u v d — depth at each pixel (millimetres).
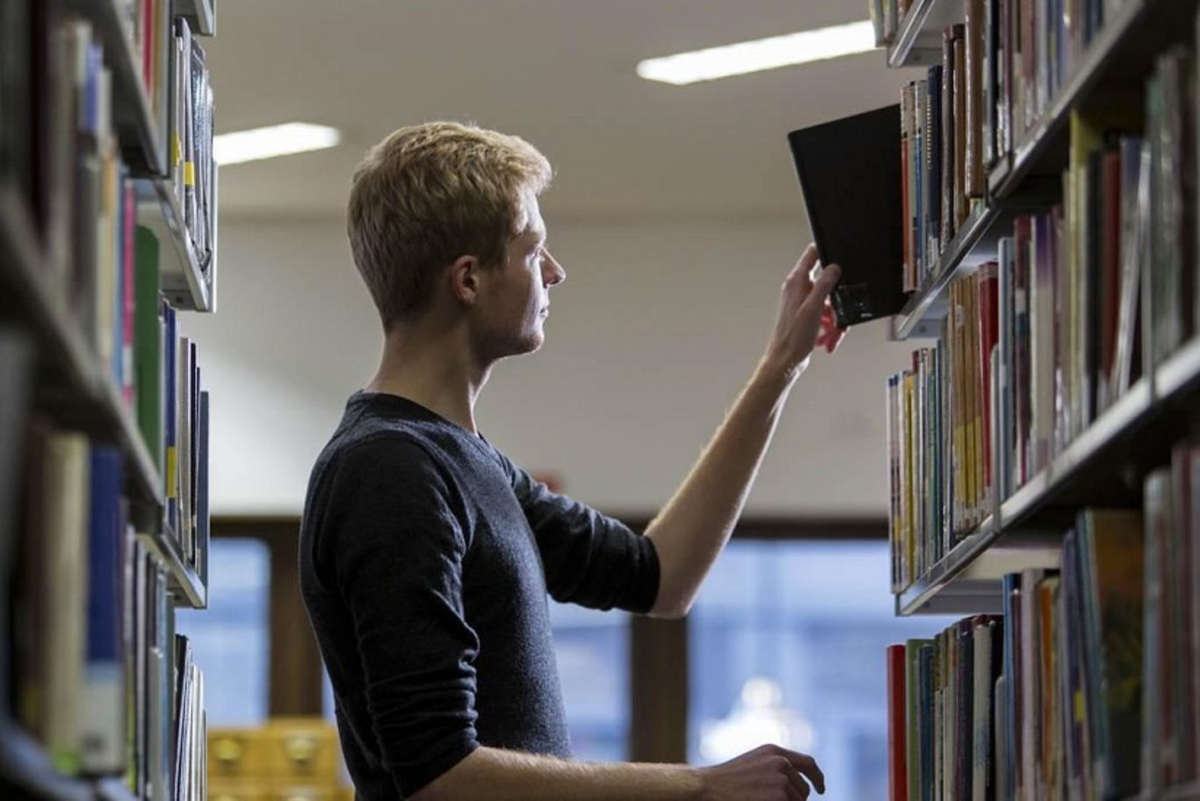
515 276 3178
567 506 3498
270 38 6273
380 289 3182
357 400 3088
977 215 2898
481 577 2963
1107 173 2182
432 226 3119
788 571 8078
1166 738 1871
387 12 6066
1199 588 1762
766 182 7699
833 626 8047
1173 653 1860
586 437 8008
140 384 2521
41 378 1770
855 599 8062
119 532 2027
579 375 8055
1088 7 2252
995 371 2807
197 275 3146
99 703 1857
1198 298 1771
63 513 1730
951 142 3168
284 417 8000
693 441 8008
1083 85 2240
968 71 2979
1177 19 2002
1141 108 2301
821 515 7988
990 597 3572
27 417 1686
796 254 8125
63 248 1760
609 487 7977
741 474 3576
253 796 6703
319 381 8023
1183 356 1776
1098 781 2174
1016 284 2668
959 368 3088
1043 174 2705
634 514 7996
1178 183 1805
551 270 3342
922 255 3352
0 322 1549
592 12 6066
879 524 8062
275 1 5965
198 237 3180
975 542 2938
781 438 7992
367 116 6988
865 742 7992
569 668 8039
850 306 3512
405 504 2852
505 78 6645
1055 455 2445
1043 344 2500
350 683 2955
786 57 6418
